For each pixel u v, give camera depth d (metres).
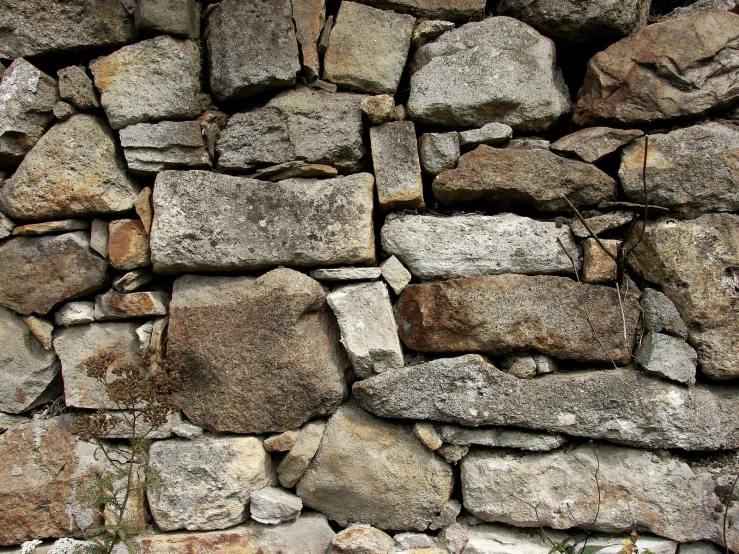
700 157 2.23
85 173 2.38
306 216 2.30
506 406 2.18
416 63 2.43
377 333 2.27
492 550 2.19
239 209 2.32
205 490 2.27
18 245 2.41
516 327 2.21
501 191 2.28
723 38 2.24
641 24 2.41
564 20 2.33
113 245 2.38
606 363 2.26
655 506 2.13
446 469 2.27
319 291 2.30
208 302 2.32
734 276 2.17
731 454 2.18
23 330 2.45
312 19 2.39
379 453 2.27
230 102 2.47
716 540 2.11
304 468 2.30
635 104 2.29
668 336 2.19
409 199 2.30
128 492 2.13
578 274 2.28
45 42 2.41
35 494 2.34
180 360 2.29
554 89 2.34
